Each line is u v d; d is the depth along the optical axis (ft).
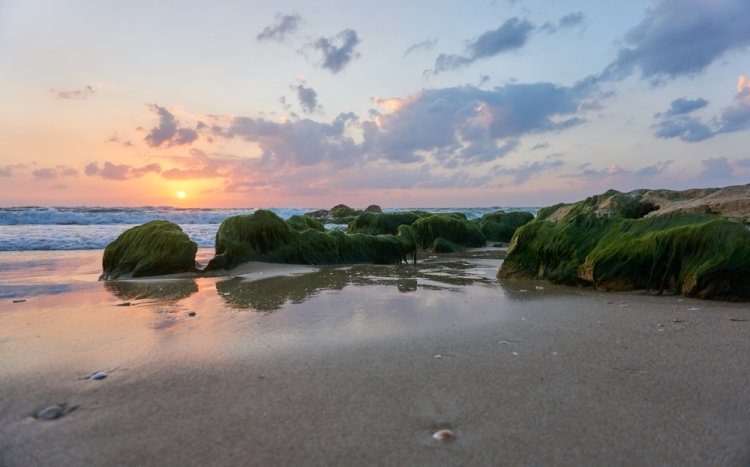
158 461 7.38
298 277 28.71
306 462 7.31
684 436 8.05
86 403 9.59
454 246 52.26
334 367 11.70
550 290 23.67
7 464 7.35
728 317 17.01
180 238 31.01
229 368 11.64
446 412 9.05
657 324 16.03
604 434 8.14
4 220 79.97
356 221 63.77
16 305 19.79
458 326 15.90
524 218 68.08
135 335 14.76
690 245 21.75
